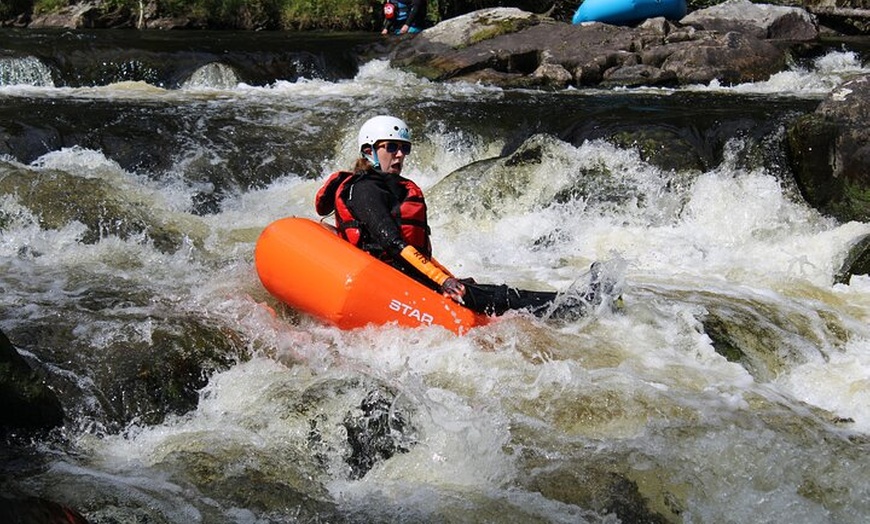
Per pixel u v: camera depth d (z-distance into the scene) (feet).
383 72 41.98
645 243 22.24
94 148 26.12
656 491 12.22
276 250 16.30
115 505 11.51
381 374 14.53
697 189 23.76
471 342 15.39
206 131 27.86
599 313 16.75
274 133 28.25
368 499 12.12
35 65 37.47
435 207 24.08
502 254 21.93
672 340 16.30
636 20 46.09
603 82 39.63
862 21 51.72
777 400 14.60
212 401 14.23
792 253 21.11
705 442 13.11
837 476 12.69
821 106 23.52
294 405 13.66
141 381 14.11
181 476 12.25
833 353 16.60
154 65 39.09
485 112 30.14
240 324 16.05
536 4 59.26
